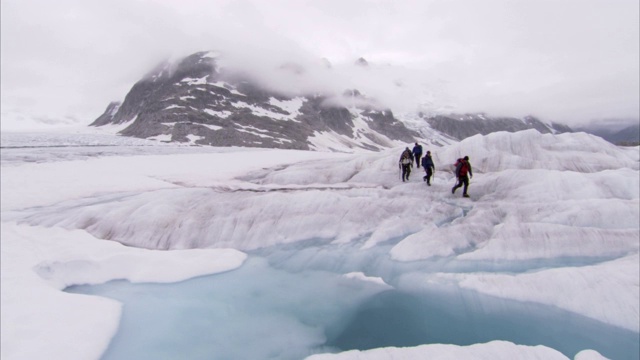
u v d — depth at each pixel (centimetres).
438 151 2189
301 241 1295
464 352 607
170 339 780
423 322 849
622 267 881
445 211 1422
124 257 1112
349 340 797
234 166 2780
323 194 1503
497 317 834
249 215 1389
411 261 1098
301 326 845
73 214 1478
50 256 1102
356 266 1121
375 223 1371
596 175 1453
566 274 889
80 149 4847
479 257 1068
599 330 764
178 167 2753
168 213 1420
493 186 1606
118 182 2108
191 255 1155
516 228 1147
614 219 1173
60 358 663
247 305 928
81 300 879
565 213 1228
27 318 778
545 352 596
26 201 1709
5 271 996
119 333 784
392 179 1908
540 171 1552
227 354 740
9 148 4759
